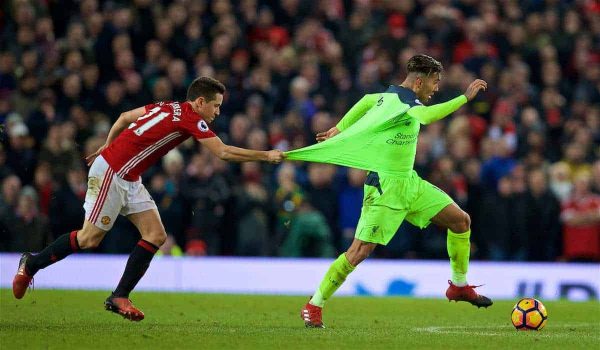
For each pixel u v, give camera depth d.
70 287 53.84
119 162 31.69
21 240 53.59
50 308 37.88
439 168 59.09
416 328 32.94
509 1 78.25
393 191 32.72
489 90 69.12
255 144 59.97
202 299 44.75
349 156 32.56
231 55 66.88
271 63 67.50
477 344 28.02
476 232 60.28
